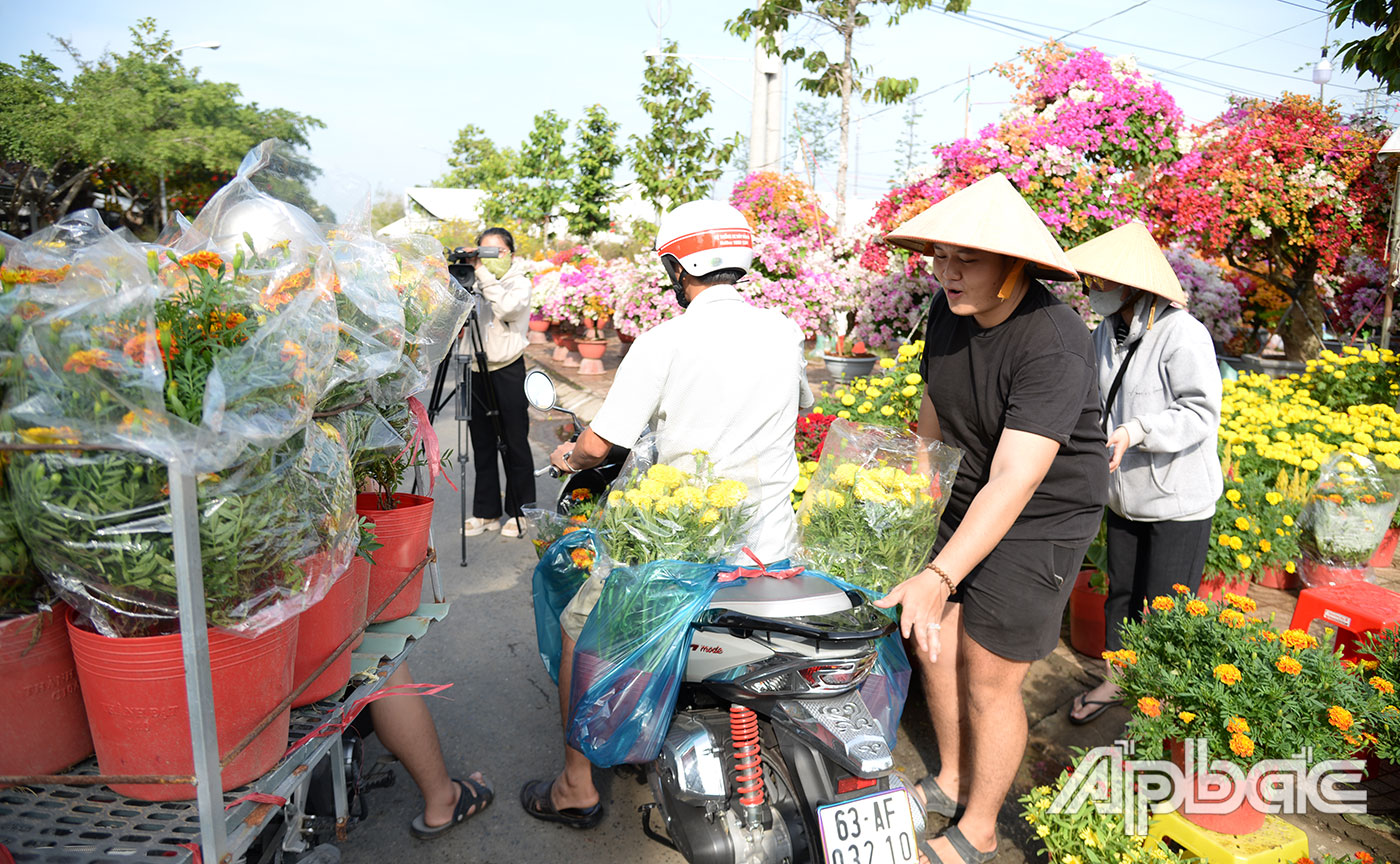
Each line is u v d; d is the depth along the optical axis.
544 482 7.17
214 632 1.50
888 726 2.42
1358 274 12.62
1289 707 2.26
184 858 1.42
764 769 2.20
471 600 4.70
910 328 7.62
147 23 21.55
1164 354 3.17
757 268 8.70
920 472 2.50
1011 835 2.83
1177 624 2.52
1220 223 9.62
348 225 2.36
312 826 2.34
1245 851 2.24
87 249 1.55
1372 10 5.84
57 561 1.40
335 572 1.75
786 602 2.05
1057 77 7.22
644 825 2.65
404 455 2.50
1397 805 2.90
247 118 23.25
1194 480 3.16
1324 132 9.67
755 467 2.42
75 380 1.31
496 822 2.88
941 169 7.26
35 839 1.45
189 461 1.33
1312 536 4.14
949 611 2.79
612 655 2.22
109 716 1.50
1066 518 2.44
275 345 1.52
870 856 1.92
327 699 1.99
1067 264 2.20
